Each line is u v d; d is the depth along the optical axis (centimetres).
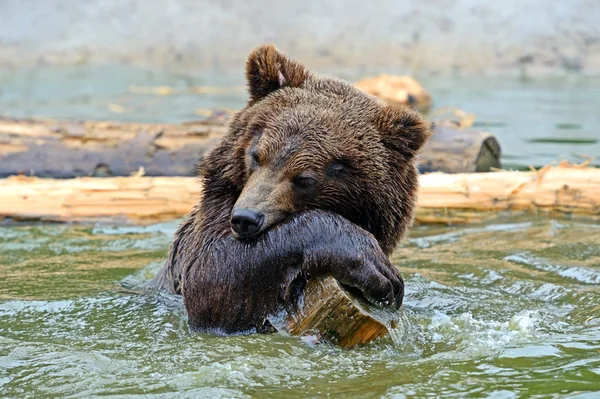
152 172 1705
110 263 1327
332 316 905
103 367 854
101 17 3700
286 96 1015
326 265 920
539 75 3341
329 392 794
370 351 910
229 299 952
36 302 1101
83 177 1675
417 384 813
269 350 897
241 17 3647
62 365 860
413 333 980
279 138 956
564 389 793
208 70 3491
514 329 991
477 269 1272
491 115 2534
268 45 1051
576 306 1096
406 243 1463
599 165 1927
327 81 1048
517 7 3553
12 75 3325
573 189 1578
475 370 851
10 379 827
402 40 3500
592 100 2789
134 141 1723
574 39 3450
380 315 923
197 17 3666
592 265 1277
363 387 806
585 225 1520
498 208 1595
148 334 984
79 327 1010
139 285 1201
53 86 3091
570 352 902
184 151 1719
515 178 1611
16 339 958
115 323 1024
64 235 1495
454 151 1734
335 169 966
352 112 998
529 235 1466
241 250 945
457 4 3575
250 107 1043
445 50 3462
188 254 1015
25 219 1561
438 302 1116
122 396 777
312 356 888
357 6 3612
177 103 2728
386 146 1009
